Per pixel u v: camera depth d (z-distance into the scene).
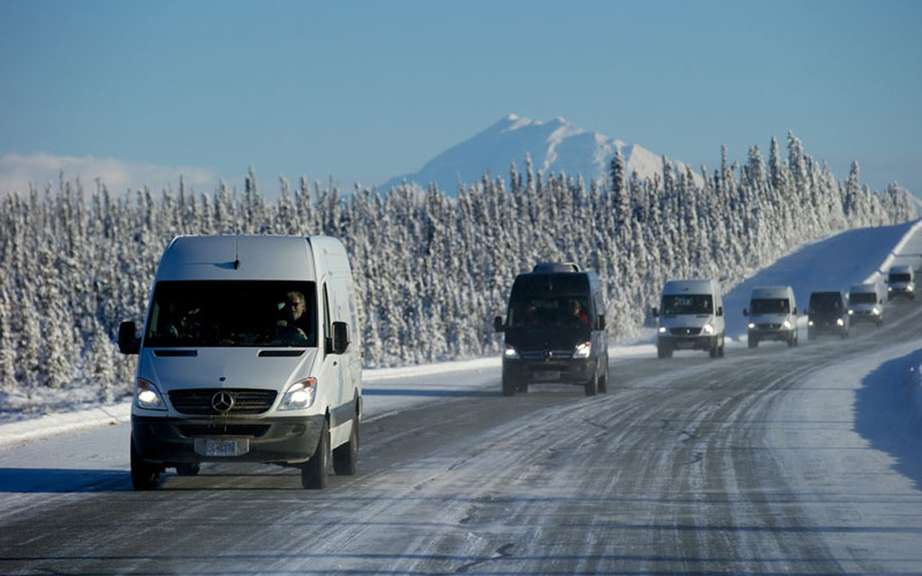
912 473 33.59
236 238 32.97
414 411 58.47
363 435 46.75
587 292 67.25
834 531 24.12
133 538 23.69
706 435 45.25
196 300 31.83
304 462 31.00
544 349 66.12
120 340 31.67
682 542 23.00
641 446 41.62
